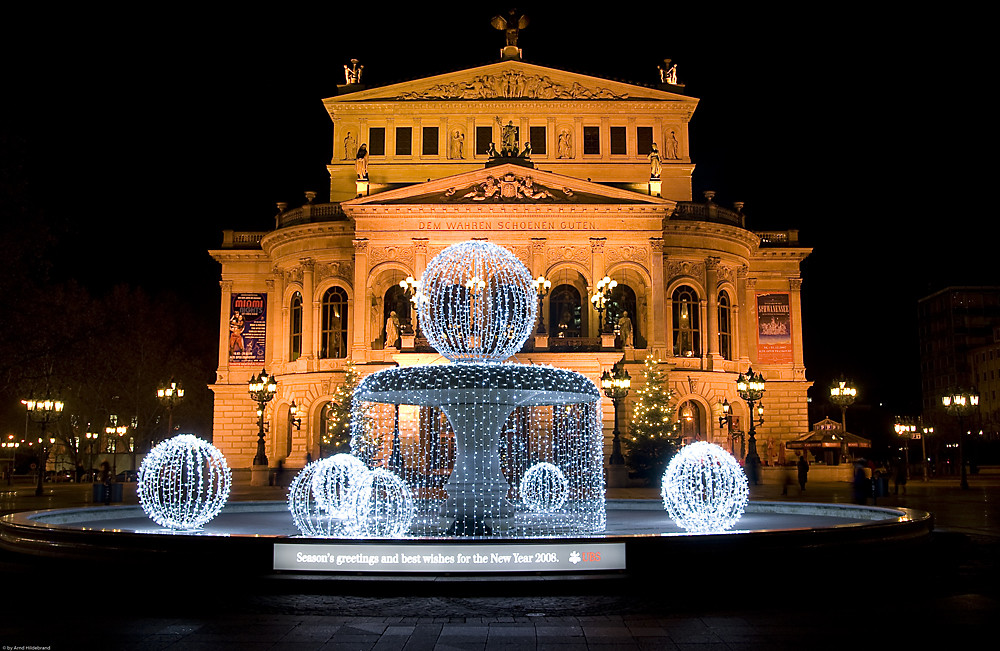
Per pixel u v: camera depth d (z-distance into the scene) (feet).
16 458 275.39
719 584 39.52
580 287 172.65
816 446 178.09
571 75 196.85
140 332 209.56
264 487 144.05
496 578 38.55
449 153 195.21
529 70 197.26
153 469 61.05
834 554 41.83
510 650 30.37
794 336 196.54
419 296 63.46
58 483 199.11
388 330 160.76
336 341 179.42
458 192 167.53
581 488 81.35
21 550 45.70
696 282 180.04
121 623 34.73
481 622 34.30
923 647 30.68
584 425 87.66
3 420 225.35
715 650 30.32
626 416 157.99
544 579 38.42
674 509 61.31
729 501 57.67
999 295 387.55
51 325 125.70
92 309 194.80
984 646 30.81
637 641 31.50
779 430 192.24
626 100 196.44
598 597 37.91
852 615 35.70
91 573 41.55
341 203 166.91
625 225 167.43
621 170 195.00
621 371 134.51
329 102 196.85
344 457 64.34
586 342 160.56
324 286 179.32
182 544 40.88
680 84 203.82
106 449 250.98
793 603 37.73
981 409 364.99
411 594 38.14
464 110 196.44
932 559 46.09
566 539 39.50
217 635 32.60
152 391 213.46
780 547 40.91
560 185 167.73
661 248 167.12
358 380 159.33
